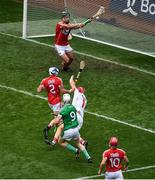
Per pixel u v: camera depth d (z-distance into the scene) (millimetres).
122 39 66562
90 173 47625
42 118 54875
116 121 55000
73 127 48688
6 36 71000
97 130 53531
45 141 50125
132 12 65750
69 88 60312
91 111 56375
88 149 50938
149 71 64562
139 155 50281
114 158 44781
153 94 59875
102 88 60500
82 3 68438
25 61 65438
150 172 48031
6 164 48281
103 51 68750
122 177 45156
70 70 63875
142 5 65188
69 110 48594
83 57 67000
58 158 49406
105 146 51438
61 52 62812
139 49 65625
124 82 61844
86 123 54469
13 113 55469
